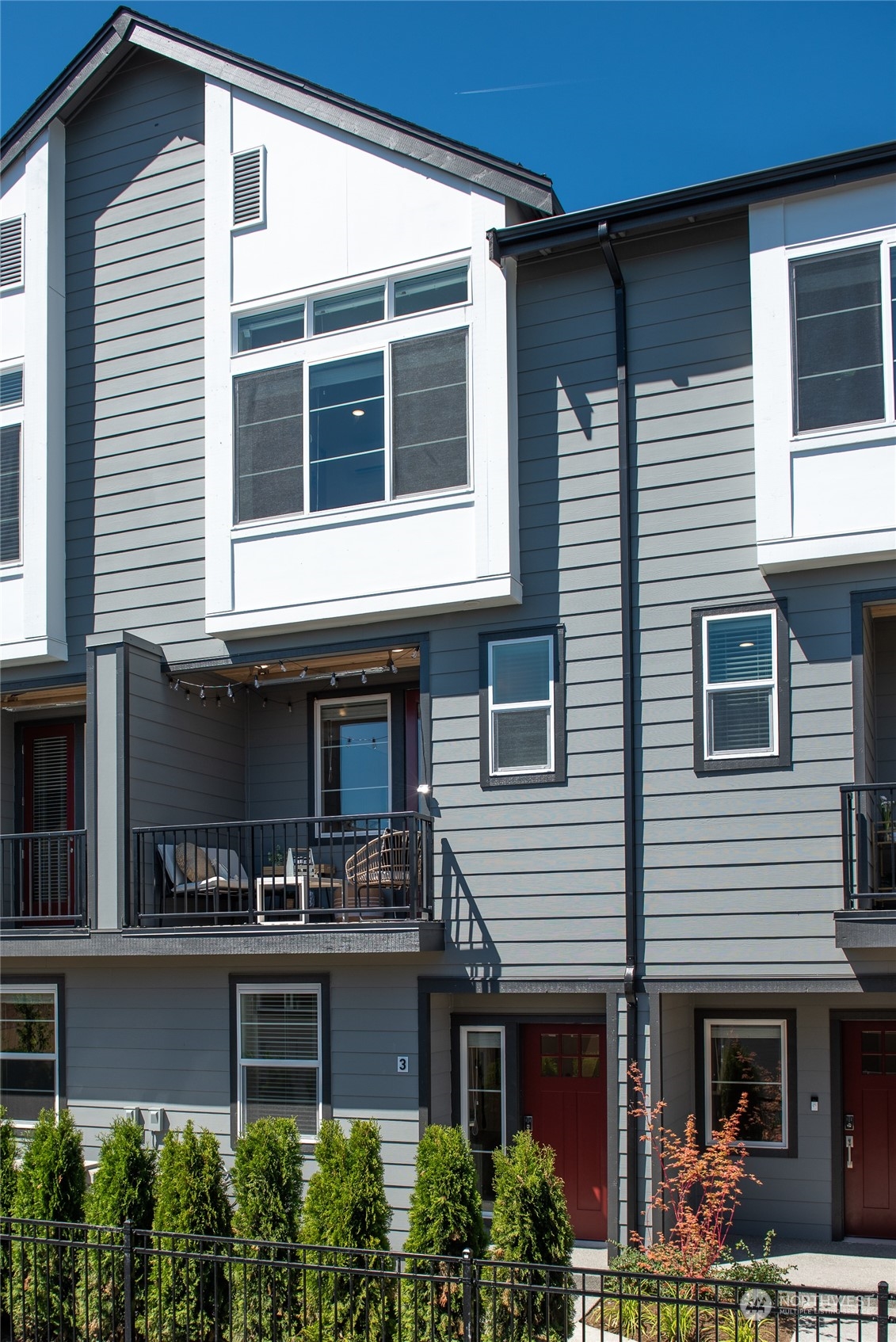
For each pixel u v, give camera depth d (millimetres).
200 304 13820
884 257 10906
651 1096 10930
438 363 12352
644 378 11820
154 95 14359
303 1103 12211
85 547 14062
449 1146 8703
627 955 11156
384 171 12812
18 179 14680
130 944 12438
